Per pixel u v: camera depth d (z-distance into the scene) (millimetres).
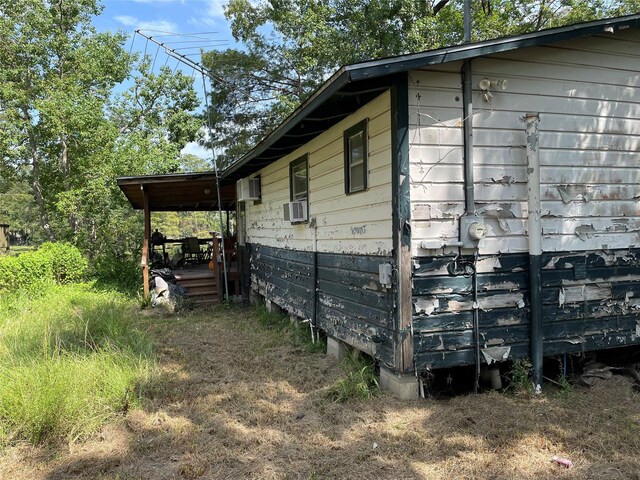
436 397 4219
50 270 11688
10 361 4621
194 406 4137
